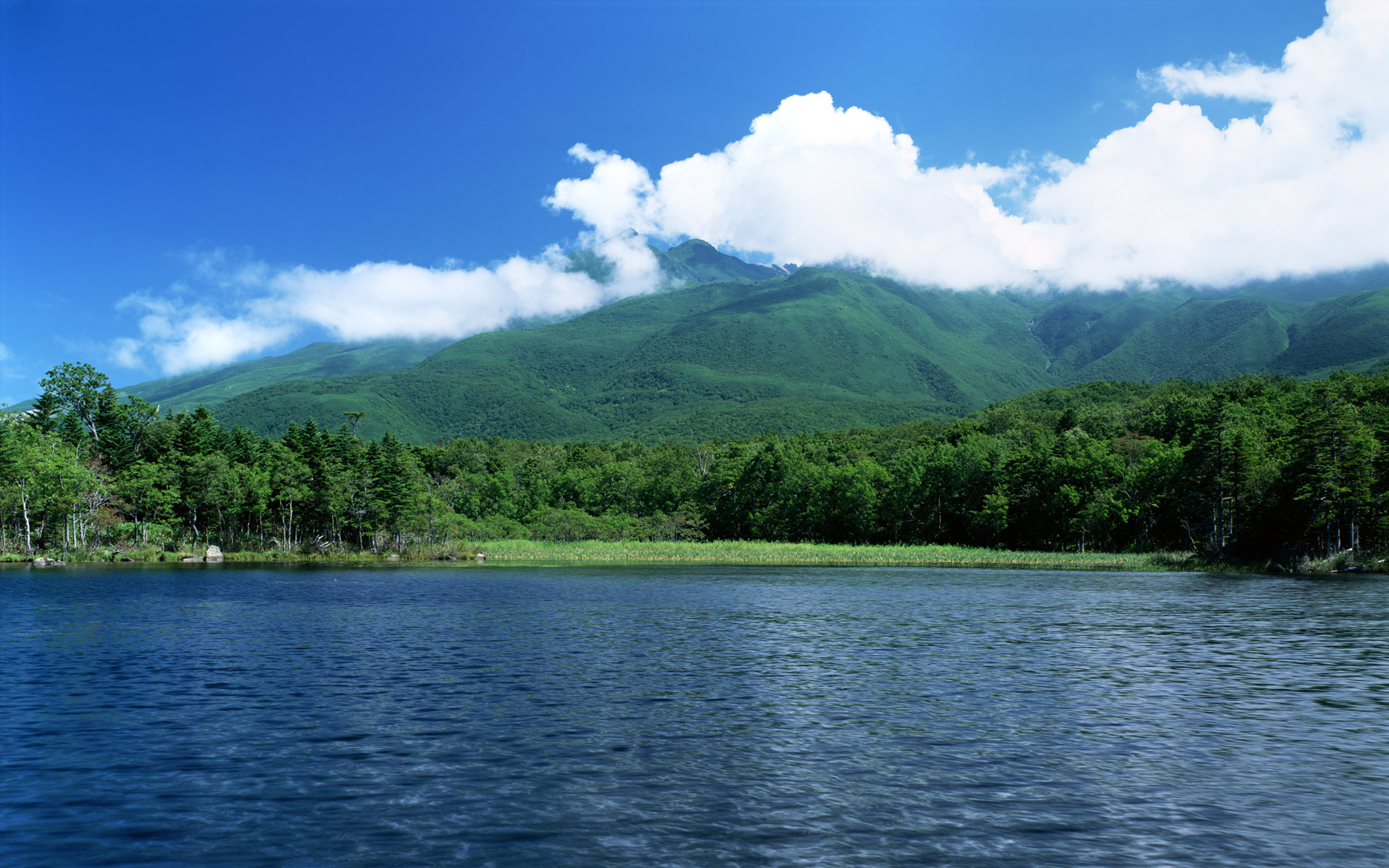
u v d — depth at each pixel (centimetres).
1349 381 14388
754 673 3406
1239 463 11106
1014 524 14262
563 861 1558
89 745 2300
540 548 14075
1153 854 1616
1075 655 3903
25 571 10106
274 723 2542
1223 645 4209
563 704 2820
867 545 14350
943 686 3162
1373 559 9856
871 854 1602
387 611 5662
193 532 13788
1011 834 1706
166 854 1589
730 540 16975
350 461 15200
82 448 13662
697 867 1535
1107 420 17012
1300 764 2192
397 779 2023
